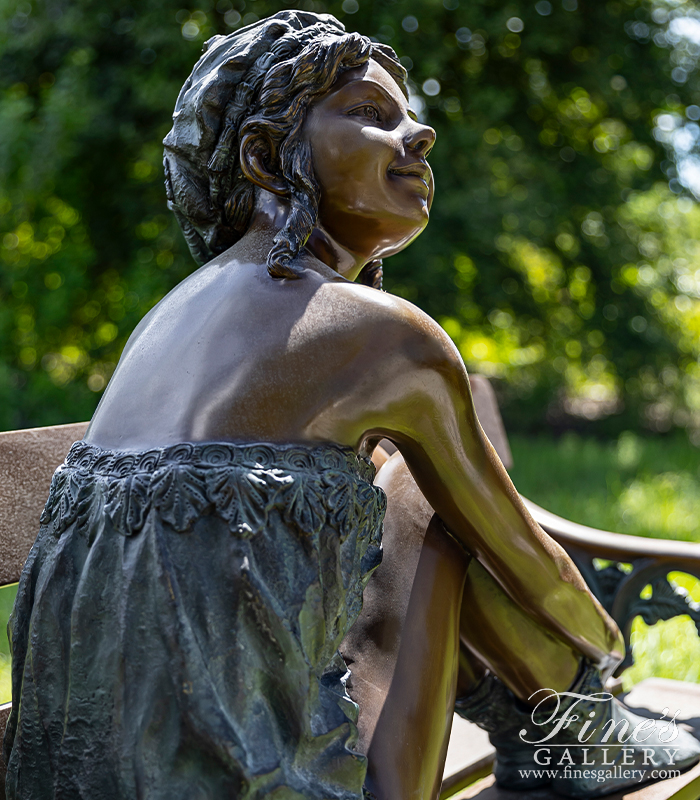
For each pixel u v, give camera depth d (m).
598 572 2.07
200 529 1.06
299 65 1.25
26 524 1.81
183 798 1.01
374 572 1.35
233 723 1.02
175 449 1.09
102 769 1.06
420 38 8.28
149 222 8.88
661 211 11.30
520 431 11.44
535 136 9.69
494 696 1.58
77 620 1.09
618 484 7.26
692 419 11.84
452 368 1.20
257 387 1.12
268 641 1.04
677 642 3.25
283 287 1.20
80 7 8.27
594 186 9.93
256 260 1.25
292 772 1.04
